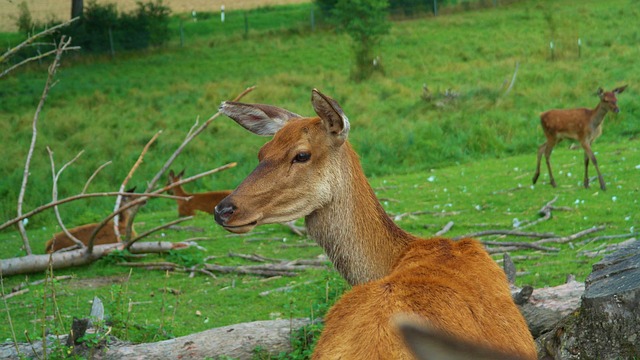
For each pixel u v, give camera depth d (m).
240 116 5.55
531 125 23.61
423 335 2.66
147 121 29.42
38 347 7.41
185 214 17.58
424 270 4.39
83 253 13.09
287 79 34.97
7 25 51.88
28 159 12.23
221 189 21.77
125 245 13.39
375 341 3.61
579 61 33.69
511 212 14.73
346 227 5.05
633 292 5.39
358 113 28.28
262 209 4.95
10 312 10.59
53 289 7.89
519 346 4.04
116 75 39.16
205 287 11.73
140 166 23.61
